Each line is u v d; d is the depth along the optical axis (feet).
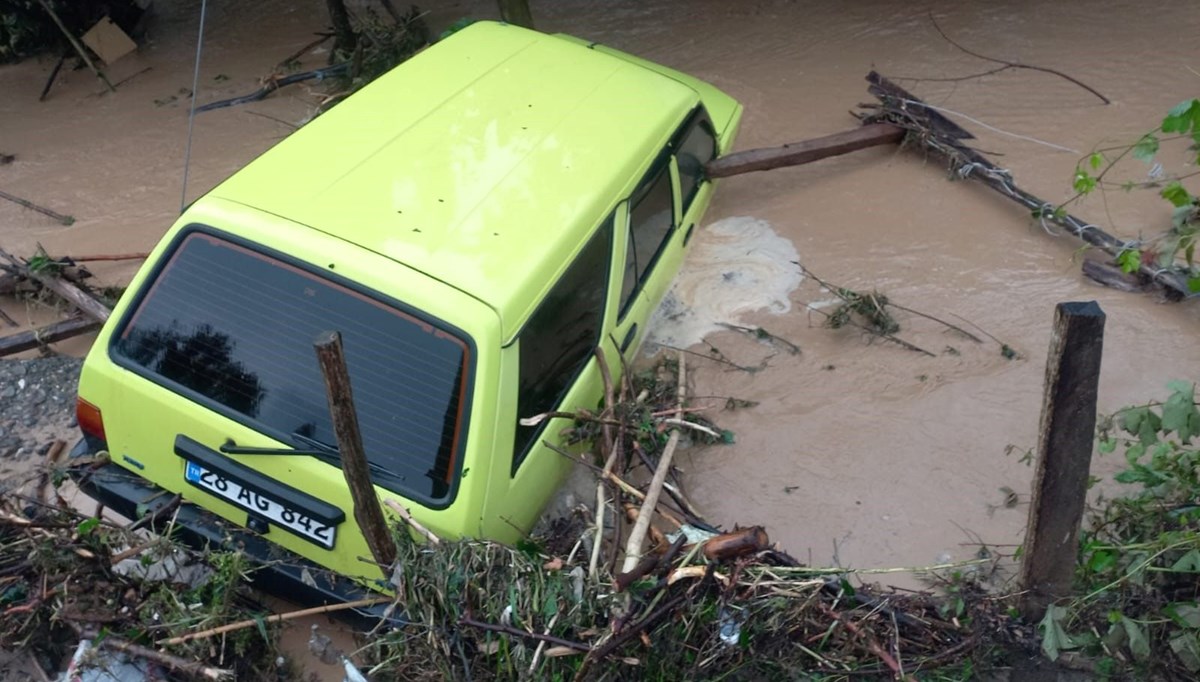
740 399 17.80
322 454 12.27
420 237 13.01
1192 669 13.16
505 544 13.23
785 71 26.96
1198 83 25.35
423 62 17.10
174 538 13.39
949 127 23.09
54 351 19.13
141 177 24.11
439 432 12.22
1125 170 22.71
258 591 13.87
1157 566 13.84
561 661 12.14
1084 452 12.22
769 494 16.29
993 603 13.79
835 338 19.11
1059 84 25.64
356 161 14.17
